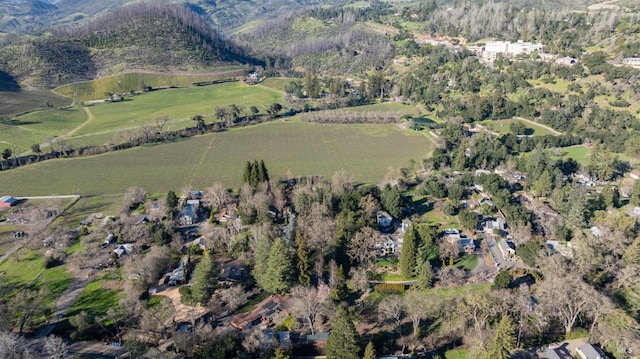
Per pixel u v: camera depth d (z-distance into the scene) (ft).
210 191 583.99
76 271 431.02
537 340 336.08
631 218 485.15
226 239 469.16
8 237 504.02
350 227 464.65
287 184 620.90
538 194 587.27
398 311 358.23
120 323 358.23
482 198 579.07
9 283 407.23
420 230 474.49
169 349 330.75
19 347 319.27
